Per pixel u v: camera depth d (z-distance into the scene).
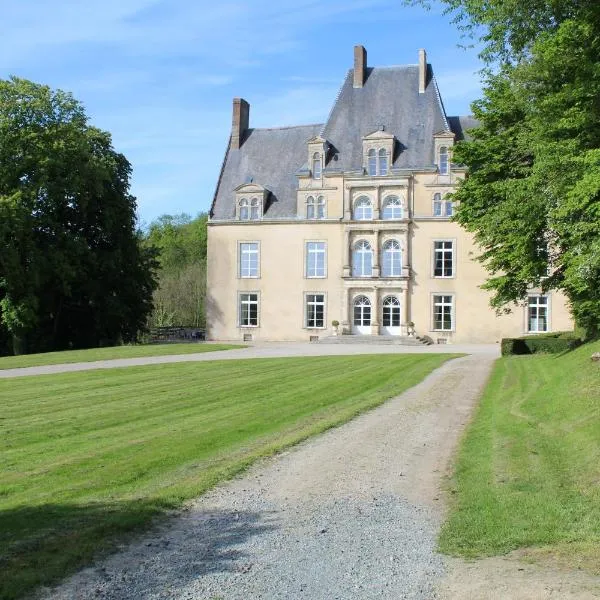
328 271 57.31
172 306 83.50
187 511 9.77
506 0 17.16
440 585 7.16
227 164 62.12
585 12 16.48
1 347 52.31
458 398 21.28
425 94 58.16
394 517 9.50
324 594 6.95
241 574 7.46
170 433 15.32
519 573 7.41
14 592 6.88
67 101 49.22
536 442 13.73
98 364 33.62
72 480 11.20
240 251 59.22
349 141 58.06
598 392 16.88
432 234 55.22
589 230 18.14
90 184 49.59
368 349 46.50
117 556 7.98
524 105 21.33
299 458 13.06
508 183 24.56
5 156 45.72
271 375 28.02
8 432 15.55
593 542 8.24
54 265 46.50
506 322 54.19
